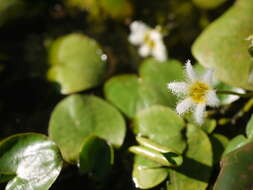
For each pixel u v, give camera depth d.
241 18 0.08
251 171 0.06
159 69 0.09
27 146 0.07
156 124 0.08
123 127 0.08
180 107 0.07
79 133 0.08
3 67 0.09
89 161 0.07
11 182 0.07
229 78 0.07
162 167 0.07
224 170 0.06
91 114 0.08
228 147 0.07
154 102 0.08
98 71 0.09
